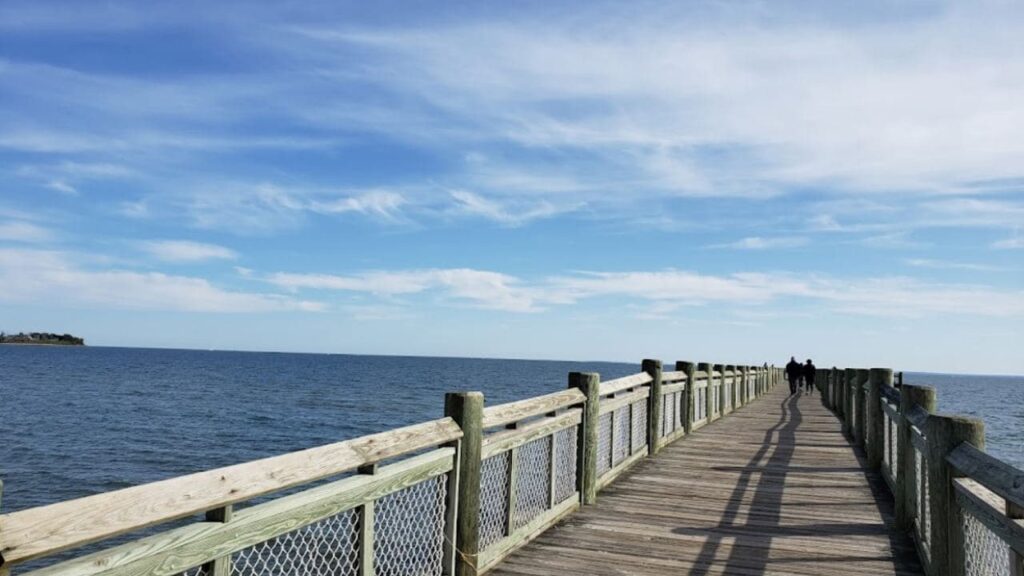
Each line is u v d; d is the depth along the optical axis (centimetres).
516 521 605
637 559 579
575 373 777
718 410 1830
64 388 6119
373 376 10906
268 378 9050
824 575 547
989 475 332
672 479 911
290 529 330
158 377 8538
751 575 545
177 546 271
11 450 2608
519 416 586
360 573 386
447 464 482
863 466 1025
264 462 320
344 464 367
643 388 1086
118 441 2889
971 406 8169
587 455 772
